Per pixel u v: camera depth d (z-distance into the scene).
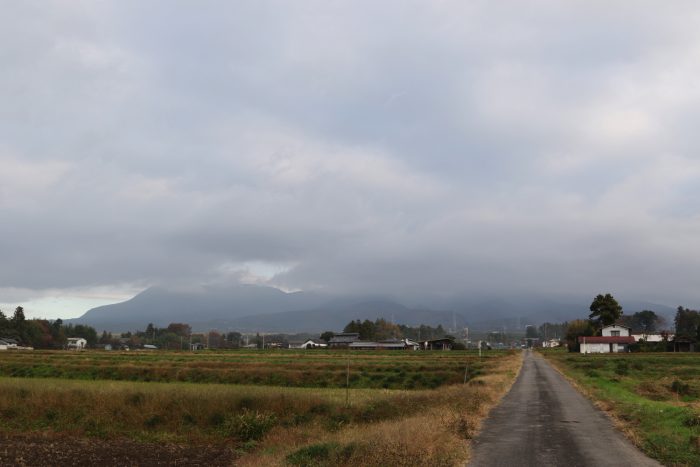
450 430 16.67
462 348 153.75
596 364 68.44
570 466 12.77
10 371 60.72
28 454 21.89
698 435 16.02
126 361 71.81
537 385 37.91
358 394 32.44
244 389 33.22
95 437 25.34
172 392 28.70
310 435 22.08
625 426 18.59
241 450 22.59
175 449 22.77
